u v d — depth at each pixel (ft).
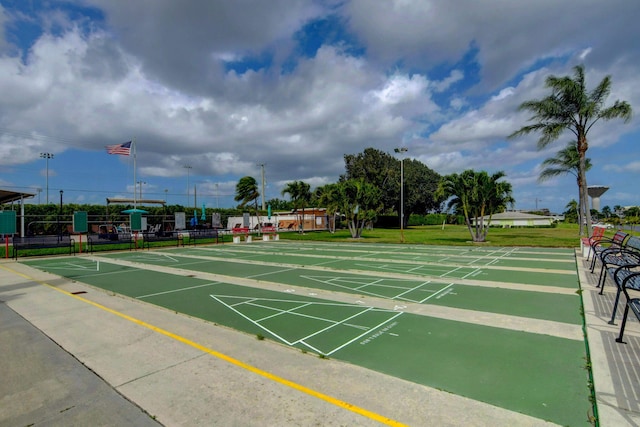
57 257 66.18
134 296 30.99
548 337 19.39
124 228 133.90
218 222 116.57
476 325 21.68
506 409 12.17
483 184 86.48
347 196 108.37
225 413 12.04
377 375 14.92
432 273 41.16
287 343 18.95
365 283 35.50
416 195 195.42
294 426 11.21
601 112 74.28
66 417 11.98
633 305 17.46
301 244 91.56
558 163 101.96
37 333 20.79
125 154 108.47
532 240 91.40
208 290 33.22
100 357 17.06
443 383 14.16
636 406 12.20
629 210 234.17
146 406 12.59
